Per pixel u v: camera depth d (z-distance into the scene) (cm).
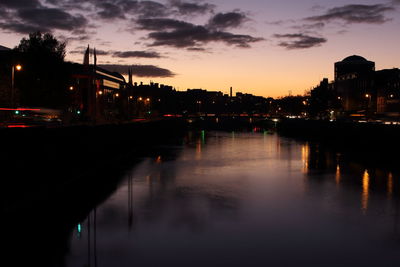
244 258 2444
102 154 5603
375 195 4075
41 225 2947
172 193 4109
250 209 3516
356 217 3291
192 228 2967
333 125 11281
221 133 15575
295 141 11325
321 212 3431
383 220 3206
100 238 2742
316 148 9144
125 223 3066
